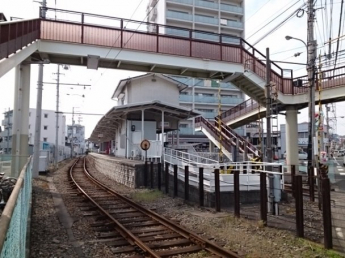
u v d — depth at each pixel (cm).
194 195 1179
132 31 1434
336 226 740
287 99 1747
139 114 2205
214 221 820
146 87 2558
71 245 629
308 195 1300
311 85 1421
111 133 3634
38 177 1859
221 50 1596
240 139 1920
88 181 1828
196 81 5394
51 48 1307
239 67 1616
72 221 829
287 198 1162
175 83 2705
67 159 5378
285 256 551
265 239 659
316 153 1327
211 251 579
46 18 1325
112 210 971
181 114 2142
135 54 1434
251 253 570
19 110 1360
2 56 822
